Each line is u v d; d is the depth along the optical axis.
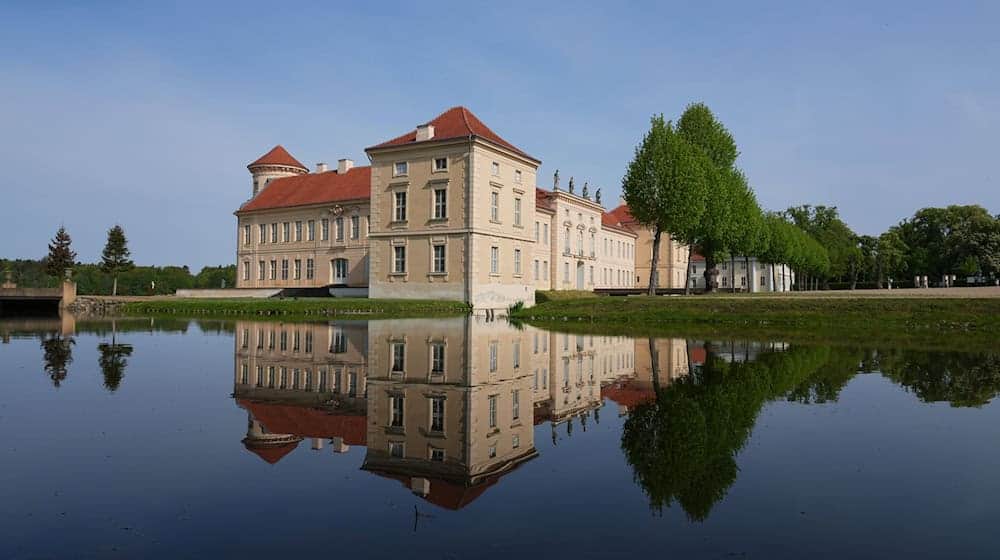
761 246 71.75
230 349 20.02
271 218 68.81
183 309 45.47
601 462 7.63
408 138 50.50
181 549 5.04
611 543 5.20
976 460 7.64
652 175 48.06
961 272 93.62
